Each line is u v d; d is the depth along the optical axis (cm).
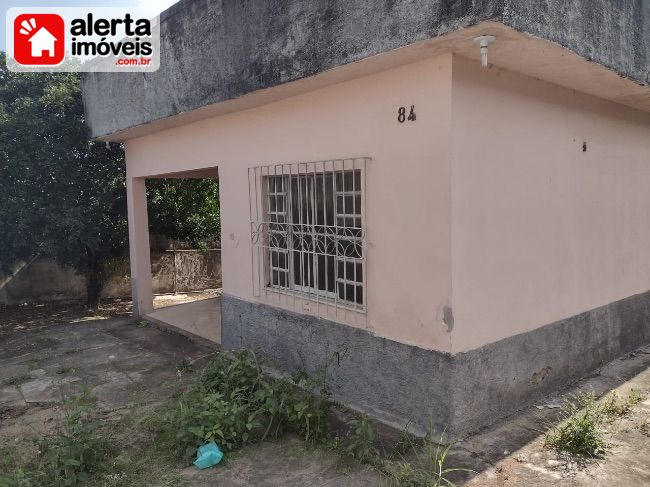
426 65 355
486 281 382
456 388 364
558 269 453
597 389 460
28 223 787
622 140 533
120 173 888
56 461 329
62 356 613
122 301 998
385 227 397
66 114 812
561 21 327
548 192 435
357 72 388
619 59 392
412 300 383
